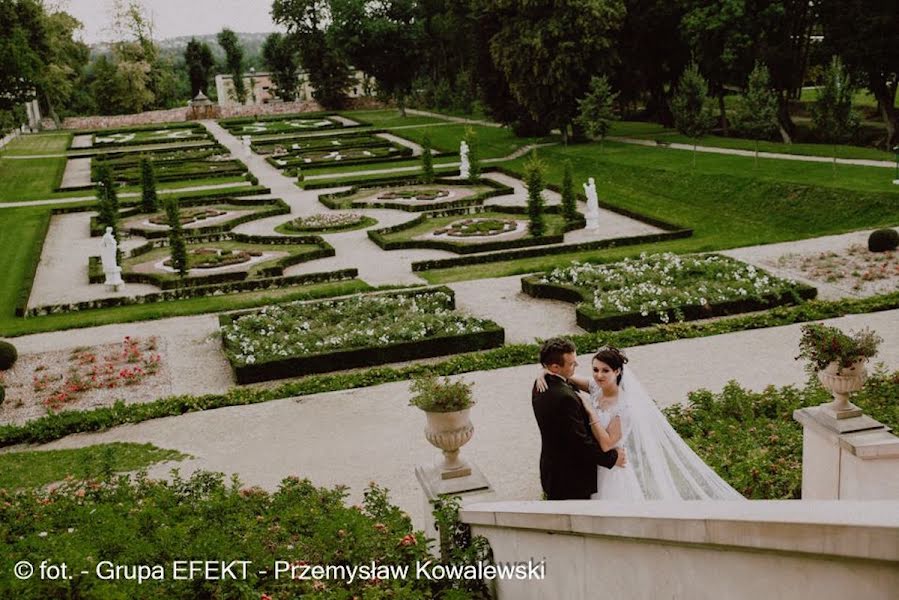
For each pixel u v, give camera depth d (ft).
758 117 151.43
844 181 128.77
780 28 189.26
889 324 62.34
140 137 315.37
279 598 23.11
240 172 209.15
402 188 175.42
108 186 136.98
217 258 118.42
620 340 62.54
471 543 26.30
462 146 180.04
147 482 38.52
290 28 387.55
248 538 27.81
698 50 193.77
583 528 18.15
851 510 11.43
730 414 44.60
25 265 121.39
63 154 266.57
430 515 28.14
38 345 81.87
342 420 52.03
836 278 84.84
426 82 367.66
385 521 30.01
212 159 239.91
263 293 99.91
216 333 80.64
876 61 168.35
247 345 72.69
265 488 42.88
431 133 272.31
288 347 72.13
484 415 50.26
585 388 27.27
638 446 26.91
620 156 181.78
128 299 99.60
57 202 177.88
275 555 26.53
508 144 225.97
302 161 220.64
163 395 67.05
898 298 68.23
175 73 579.89
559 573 20.31
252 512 32.81
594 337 63.26
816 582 11.59
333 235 134.10
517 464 42.91
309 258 118.01
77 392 68.64
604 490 25.52
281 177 200.23
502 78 221.87
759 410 44.70
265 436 50.57
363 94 436.35
